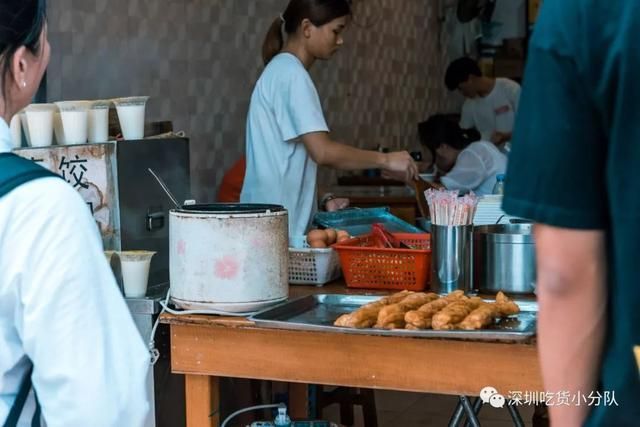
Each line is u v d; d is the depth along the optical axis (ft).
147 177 9.91
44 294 4.46
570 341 4.10
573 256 4.00
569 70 3.87
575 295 4.06
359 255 9.72
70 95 13.71
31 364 4.69
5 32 4.74
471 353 7.67
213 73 17.06
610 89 3.80
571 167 3.92
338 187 20.51
